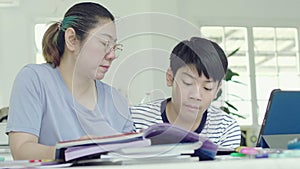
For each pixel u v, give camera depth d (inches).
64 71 48.1
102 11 44.3
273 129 46.0
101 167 22.5
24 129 44.1
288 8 209.8
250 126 205.0
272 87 211.8
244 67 209.6
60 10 171.3
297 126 46.3
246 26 207.3
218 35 204.4
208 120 43.1
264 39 210.7
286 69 214.4
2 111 117.8
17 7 173.0
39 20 172.7
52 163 27.0
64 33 46.5
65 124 46.1
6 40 171.8
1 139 107.3
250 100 208.4
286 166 23.5
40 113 46.4
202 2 200.2
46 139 46.9
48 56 49.7
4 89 169.3
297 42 214.1
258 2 207.3
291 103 45.9
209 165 22.9
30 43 172.7
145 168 22.5
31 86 46.6
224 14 203.3
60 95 47.2
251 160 23.5
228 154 32.9
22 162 28.0
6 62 170.9
